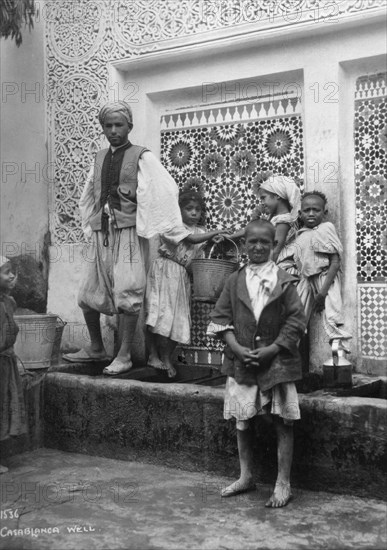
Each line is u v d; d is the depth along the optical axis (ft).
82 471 14.58
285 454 12.53
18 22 18.54
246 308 12.46
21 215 20.13
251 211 18.19
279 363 12.16
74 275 20.02
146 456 15.05
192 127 19.08
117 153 17.28
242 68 17.99
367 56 16.34
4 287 14.43
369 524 11.43
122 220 17.04
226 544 10.75
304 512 12.00
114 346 19.33
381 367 16.43
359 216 16.81
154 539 11.00
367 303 16.63
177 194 17.39
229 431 13.98
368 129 16.78
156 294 17.71
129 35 19.13
